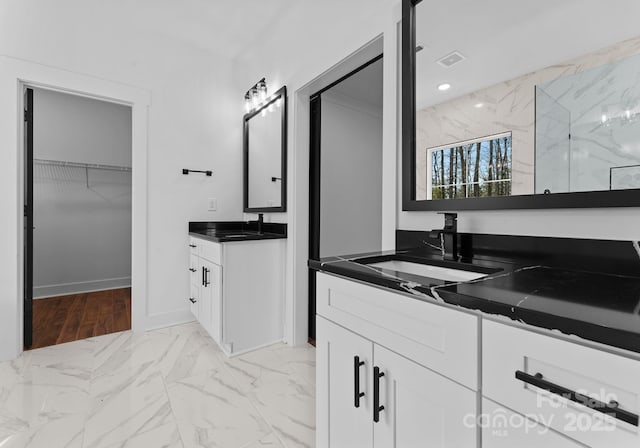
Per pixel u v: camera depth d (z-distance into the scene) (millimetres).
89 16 2301
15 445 1294
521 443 586
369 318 906
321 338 1097
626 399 471
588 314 522
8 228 2021
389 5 1526
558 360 537
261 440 1355
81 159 3734
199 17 2369
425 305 750
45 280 3541
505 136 1090
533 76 1020
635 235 838
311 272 2412
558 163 959
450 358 698
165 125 2637
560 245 973
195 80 2783
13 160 2033
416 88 1386
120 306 3193
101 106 3865
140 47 2516
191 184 2762
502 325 608
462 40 1223
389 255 1301
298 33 2205
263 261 2299
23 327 2182
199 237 2465
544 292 670
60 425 1421
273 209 2500
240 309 2188
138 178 2514
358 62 1827
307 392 1719
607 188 864
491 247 1142
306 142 2355
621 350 471
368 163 2920
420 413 767
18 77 2051
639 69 814
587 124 902
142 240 2531
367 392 916
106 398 1635
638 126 812
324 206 2570
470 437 663
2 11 2020
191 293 2684
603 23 876
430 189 1344
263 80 2518
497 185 1112
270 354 2178
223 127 2932
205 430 1408
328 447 1071
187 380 1823
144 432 1387
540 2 1010
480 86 1165
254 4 2188
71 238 3691
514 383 593
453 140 1252
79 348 2223
